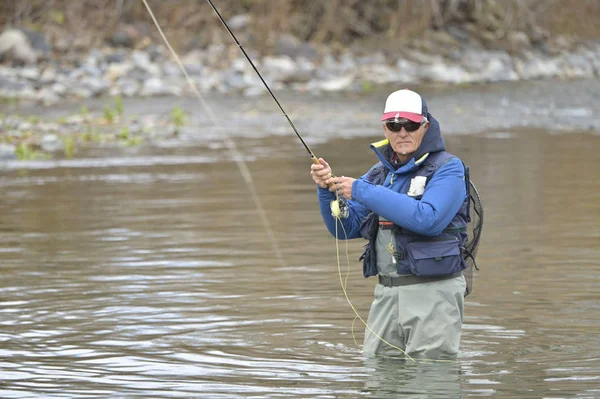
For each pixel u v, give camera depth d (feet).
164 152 156.66
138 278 76.38
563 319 63.52
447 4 302.66
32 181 128.57
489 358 55.06
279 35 280.31
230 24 277.85
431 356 53.88
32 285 74.23
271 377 51.83
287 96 233.96
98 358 55.72
